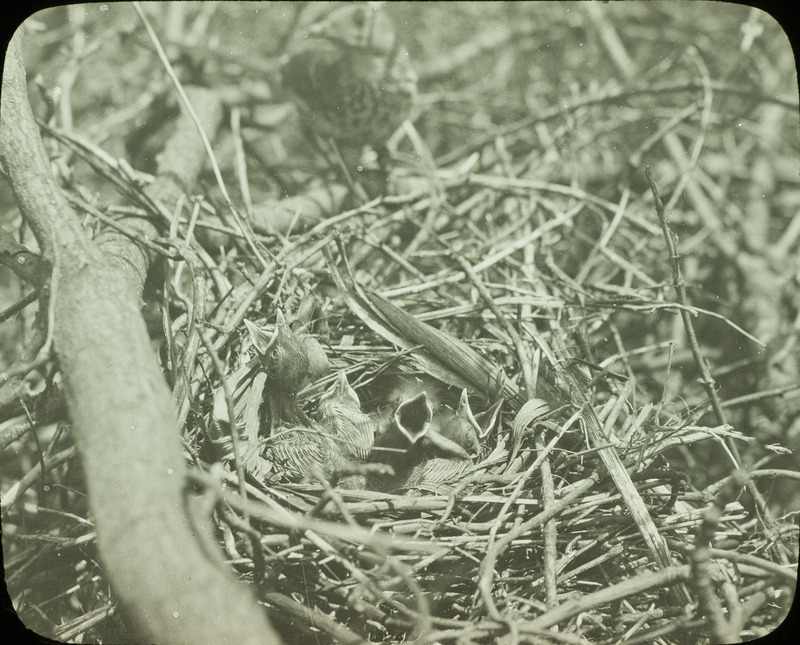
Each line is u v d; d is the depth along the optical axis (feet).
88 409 7.95
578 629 7.99
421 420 9.41
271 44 19.92
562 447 10.43
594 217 16.11
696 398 13.52
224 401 9.50
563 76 20.21
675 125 17.70
